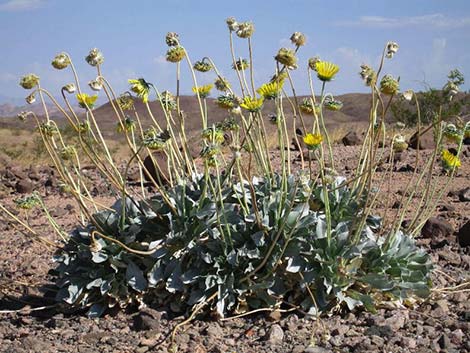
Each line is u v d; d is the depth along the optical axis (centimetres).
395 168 376
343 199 162
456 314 154
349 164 402
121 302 158
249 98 148
